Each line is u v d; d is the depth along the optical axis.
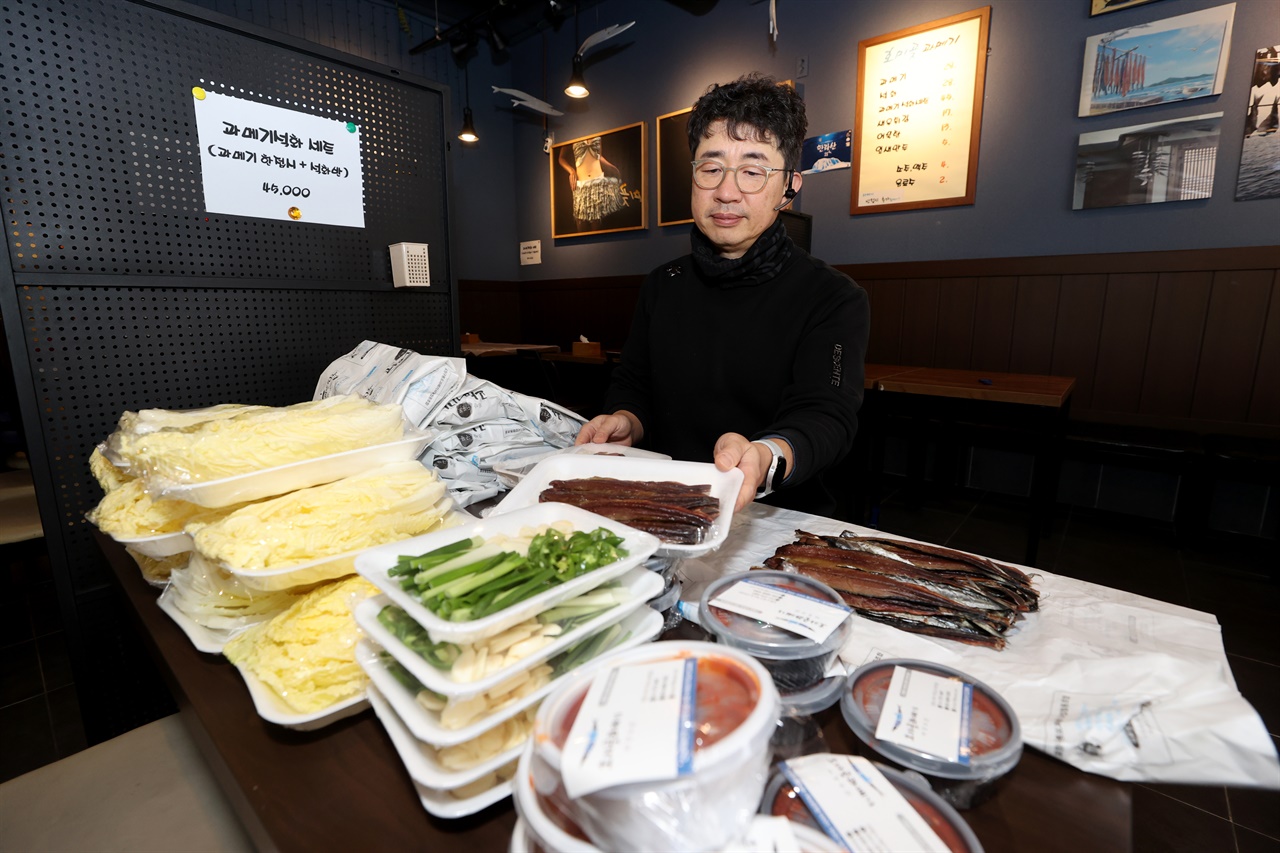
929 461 3.70
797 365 1.26
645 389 1.61
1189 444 2.59
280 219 1.26
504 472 1.01
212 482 0.66
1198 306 2.76
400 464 0.79
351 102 1.33
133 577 0.89
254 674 0.59
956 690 0.52
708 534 0.69
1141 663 0.55
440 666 0.45
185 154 1.13
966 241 3.34
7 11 0.95
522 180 5.77
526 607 0.46
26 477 2.21
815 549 0.79
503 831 0.46
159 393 1.16
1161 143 2.74
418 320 1.52
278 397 1.31
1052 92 2.98
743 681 0.37
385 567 0.54
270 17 4.16
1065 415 2.75
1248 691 1.75
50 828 0.71
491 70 5.52
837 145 3.69
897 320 3.62
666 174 4.68
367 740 0.56
